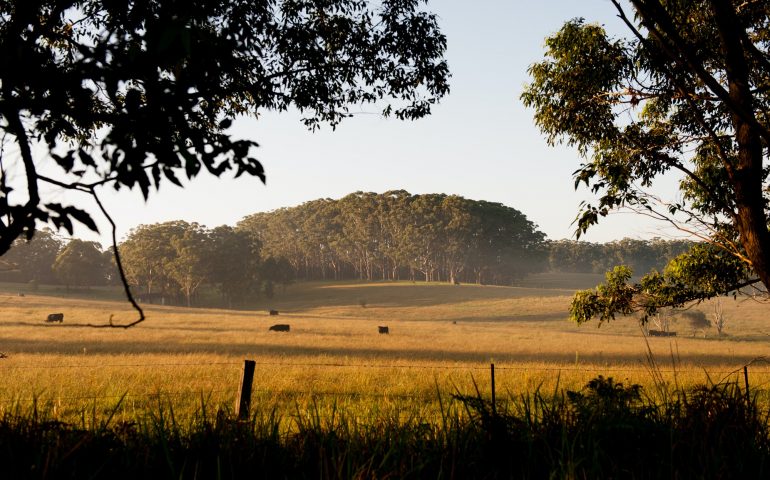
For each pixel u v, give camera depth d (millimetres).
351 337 44594
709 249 11289
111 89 2510
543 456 3582
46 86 2572
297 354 30719
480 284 170750
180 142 2551
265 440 3764
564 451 3531
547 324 79812
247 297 155500
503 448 3648
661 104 9820
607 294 12172
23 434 3561
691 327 71812
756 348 40781
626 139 10078
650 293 11891
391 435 3904
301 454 3744
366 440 3938
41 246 177375
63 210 2496
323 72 7793
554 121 10484
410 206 180250
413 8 7965
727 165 6621
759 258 6480
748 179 6516
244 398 7512
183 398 12250
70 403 10812
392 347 36219
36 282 154875
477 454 3664
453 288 148375
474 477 3498
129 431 3789
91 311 73188
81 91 2600
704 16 7719
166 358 24484
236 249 148125
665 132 10117
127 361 22547
